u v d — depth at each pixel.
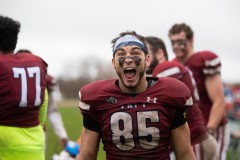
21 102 8.48
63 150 12.69
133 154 7.20
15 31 8.66
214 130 11.12
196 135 9.81
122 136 7.18
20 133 8.54
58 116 11.79
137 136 7.16
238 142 18.14
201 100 11.30
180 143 7.35
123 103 7.18
